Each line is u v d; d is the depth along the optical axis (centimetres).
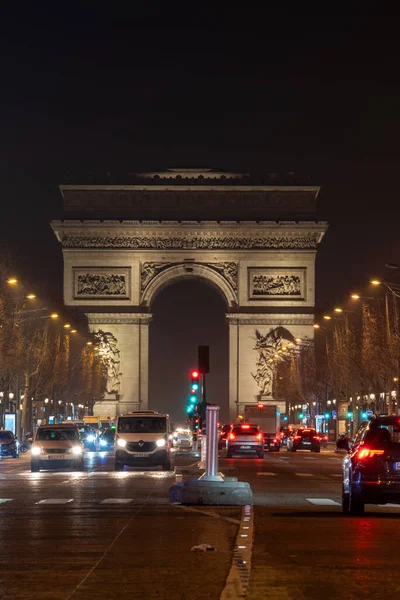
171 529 3872
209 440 5353
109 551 3206
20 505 5044
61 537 3600
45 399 19100
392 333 15225
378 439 4566
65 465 9338
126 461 9419
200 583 2597
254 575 2708
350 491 4559
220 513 4612
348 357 17912
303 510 4791
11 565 2911
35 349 16550
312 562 2958
